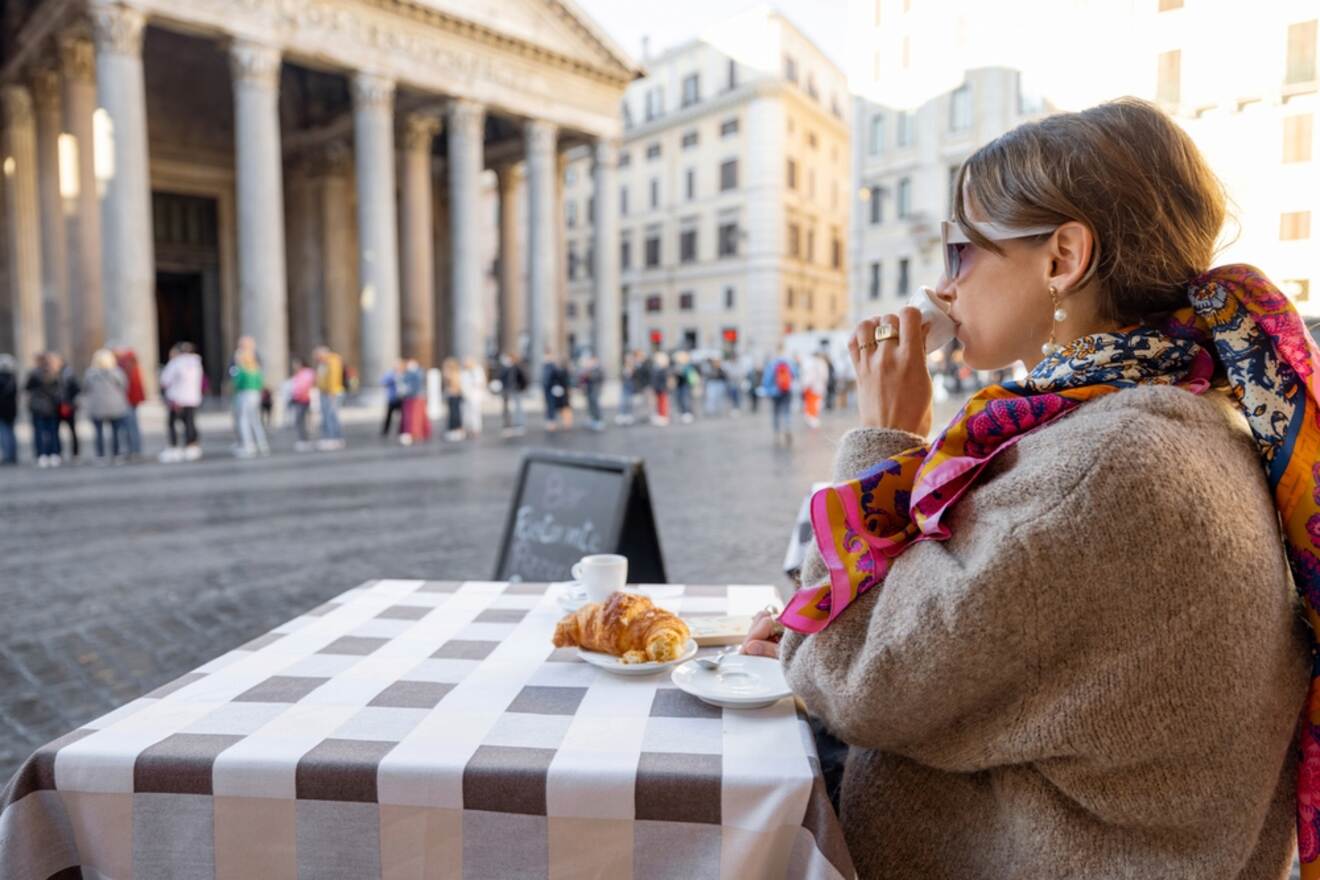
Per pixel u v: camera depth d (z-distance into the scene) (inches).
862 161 774.5
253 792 49.2
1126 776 40.1
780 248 1656.0
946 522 43.6
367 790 48.5
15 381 510.9
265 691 61.4
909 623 41.8
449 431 689.0
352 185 1327.5
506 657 69.4
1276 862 46.1
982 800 47.1
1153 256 43.7
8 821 49.5
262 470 481.1
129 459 533.0
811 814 46.4
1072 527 37.9
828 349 1155.3
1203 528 37.6
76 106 837.2
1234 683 38.8
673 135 1829.5
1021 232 45.6
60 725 140.3
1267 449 42.3
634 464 139.5
